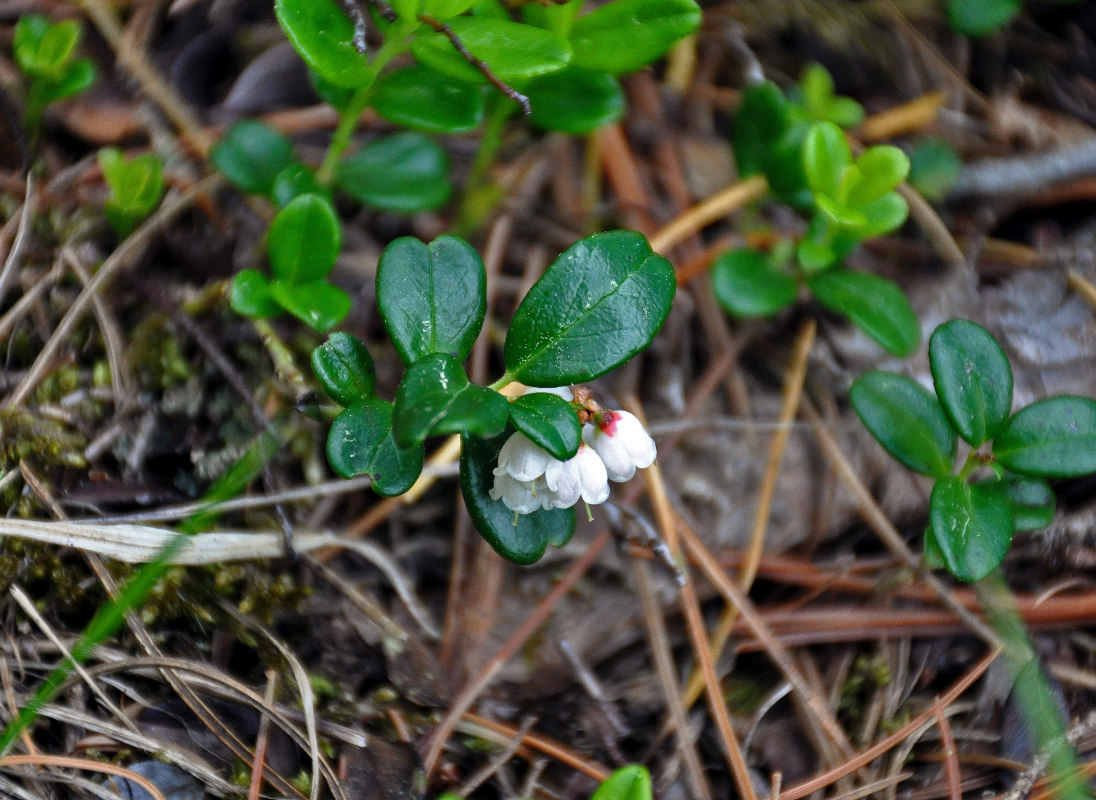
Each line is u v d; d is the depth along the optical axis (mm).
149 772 433
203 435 453
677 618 453
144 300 462
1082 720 445
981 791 444
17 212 468
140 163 458
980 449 463
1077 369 470
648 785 421
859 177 457
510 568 452
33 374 454
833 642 454
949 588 456
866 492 460
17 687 436
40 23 466
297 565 447
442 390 414
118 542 439
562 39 435
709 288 471
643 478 456
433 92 451
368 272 466
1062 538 458
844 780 442
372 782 437
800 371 465
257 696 437
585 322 424
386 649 446
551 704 448
